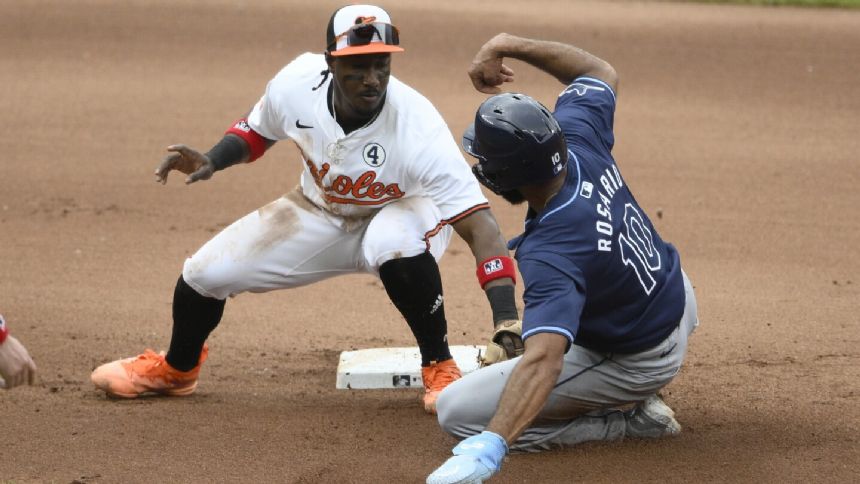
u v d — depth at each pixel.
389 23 17.92
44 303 27.78
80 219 35.94
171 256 32.25
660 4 86.44
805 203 38.50
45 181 40.28
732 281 30.00
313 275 20.34
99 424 19.36
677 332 16.97
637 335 16.28
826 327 25.59
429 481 13.49
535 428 17.48
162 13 76.44
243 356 24.14
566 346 14.55
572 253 15.05
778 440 18.05
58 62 61.16
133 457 17.75
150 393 21.05
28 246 33.03
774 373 21.88
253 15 76.69
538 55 18.75
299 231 19.88
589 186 15.66
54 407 20.30
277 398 21.06
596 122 17.16
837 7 84.88
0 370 14.13
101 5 78.62
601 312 15.94
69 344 24.67
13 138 46.12
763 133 48.97
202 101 52.97
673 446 17.84
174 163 19.75
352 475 16.94
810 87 58.31
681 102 54.94
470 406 16.75
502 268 18.11
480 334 25.53
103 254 32.34
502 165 15.20
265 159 44.19
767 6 85.44
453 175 18.28
